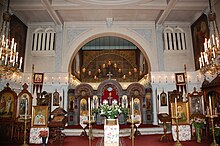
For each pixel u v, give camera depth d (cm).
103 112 612
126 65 2158
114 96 1498
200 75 1234
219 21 1009
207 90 899
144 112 1450
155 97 1280
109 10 1216
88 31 1367
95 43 2145
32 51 1314
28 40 1348
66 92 1277
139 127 1163
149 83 1441
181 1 1102
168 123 1005
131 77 2117
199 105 944
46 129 802
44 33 1362
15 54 740
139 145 765
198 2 1104
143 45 1359
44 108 822
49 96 1248
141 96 1474
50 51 1322
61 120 814
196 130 835
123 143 808
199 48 1240
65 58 1329
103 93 1495
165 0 1107
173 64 1334
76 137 996
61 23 1338
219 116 822
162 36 1374
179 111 855
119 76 2127
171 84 1285
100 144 794
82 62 2158
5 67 661
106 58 2177
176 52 1331
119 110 619
